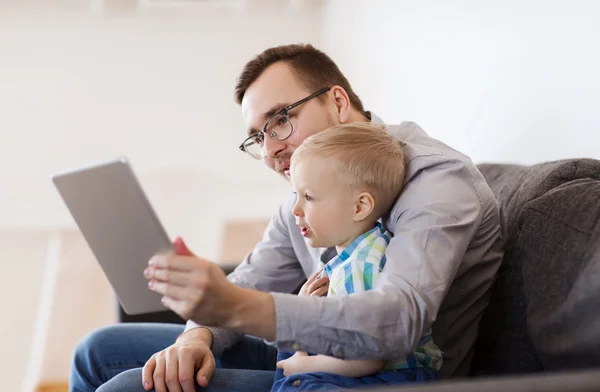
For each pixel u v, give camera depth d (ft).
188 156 11.21
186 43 11.04
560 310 3.21
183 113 11.14
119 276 3.27
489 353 3.95
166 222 11.15
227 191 11.31
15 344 10.80
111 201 3.09
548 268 3.44
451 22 7.11
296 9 11.41
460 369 3.97
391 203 3.74
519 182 4.33
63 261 10.93
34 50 10.63
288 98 4.44
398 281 3.21
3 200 10.73
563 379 2.35
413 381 3.46
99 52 10.81
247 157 11.32
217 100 11.21
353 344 3.04
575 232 3.41
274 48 4.66
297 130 4.45
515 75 5.88
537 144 5.53
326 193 3.64
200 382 3.67
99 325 10.98
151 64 10.98
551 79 5.35
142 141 11.09
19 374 10.78
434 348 3.72
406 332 3.08
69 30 10.69
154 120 11.09
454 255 3.40
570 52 5.10
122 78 10.93
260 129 4.57
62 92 10.78
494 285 3.97
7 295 10.82
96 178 3.06
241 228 11.46
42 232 10.93
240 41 11.23
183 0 10.75
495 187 4.61
